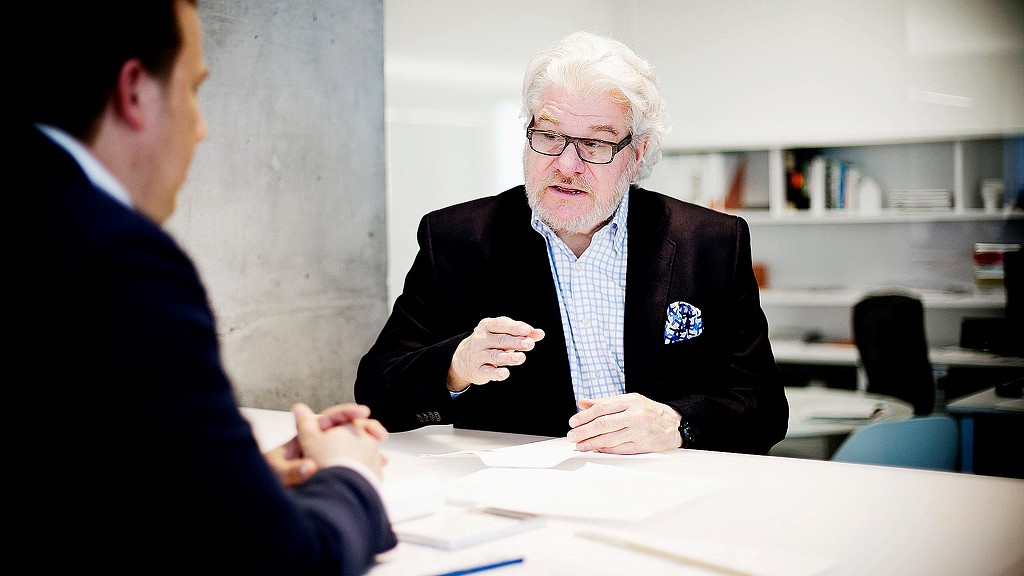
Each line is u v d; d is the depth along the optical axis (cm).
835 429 321
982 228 536
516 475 135
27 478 66
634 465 143
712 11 529
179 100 78
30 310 65
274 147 227
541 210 189
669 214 202
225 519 68
